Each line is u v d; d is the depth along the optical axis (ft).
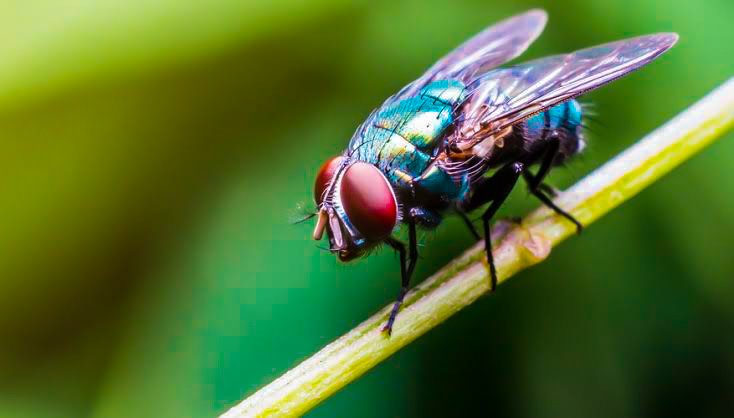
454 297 0.26
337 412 0.31
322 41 0.33
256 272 0.32
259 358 0.31
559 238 0.27
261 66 0.33
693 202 0.31
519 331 0.31
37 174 0.33
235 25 0.32
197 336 0.32
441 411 0.31
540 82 0.29
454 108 0.28
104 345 0.33
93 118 0.33
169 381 0.32
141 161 0.33
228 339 0.31
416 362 0.31
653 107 0.32
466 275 0.26
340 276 0.31
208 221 0.32
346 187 0.27
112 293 0.33
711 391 0.31
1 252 0.33
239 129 0.33
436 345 0.31
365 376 0.31
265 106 0.33
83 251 0.33
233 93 0.33
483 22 0.33
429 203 0.28
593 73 0.28
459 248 0.31
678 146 0.27
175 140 0.33
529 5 0.32
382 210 0.27
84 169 0.33
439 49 0.32
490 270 0.26
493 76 0.29
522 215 0.31
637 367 0.31
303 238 0.32
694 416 0.31
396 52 0.33
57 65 0.32
